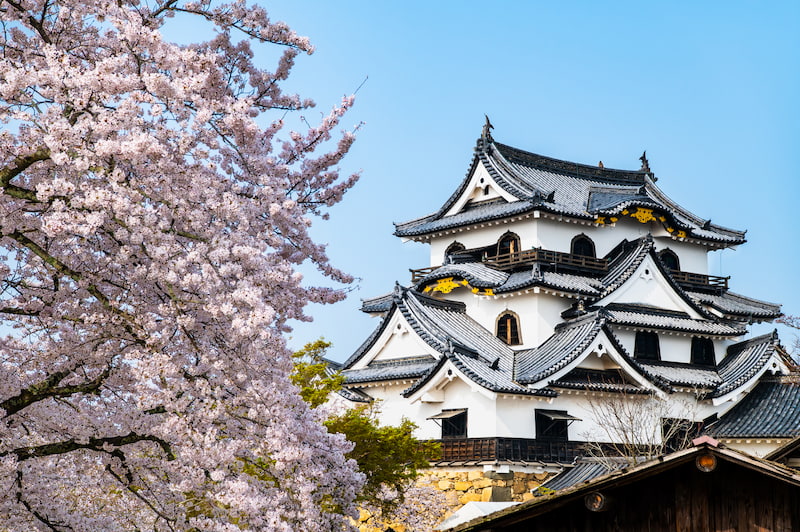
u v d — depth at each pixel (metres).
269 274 14.09
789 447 20.17
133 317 14.30
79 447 14.73
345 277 16.62
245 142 15.24
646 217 52.41
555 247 50.03
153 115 13.68
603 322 44.34
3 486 14.28
